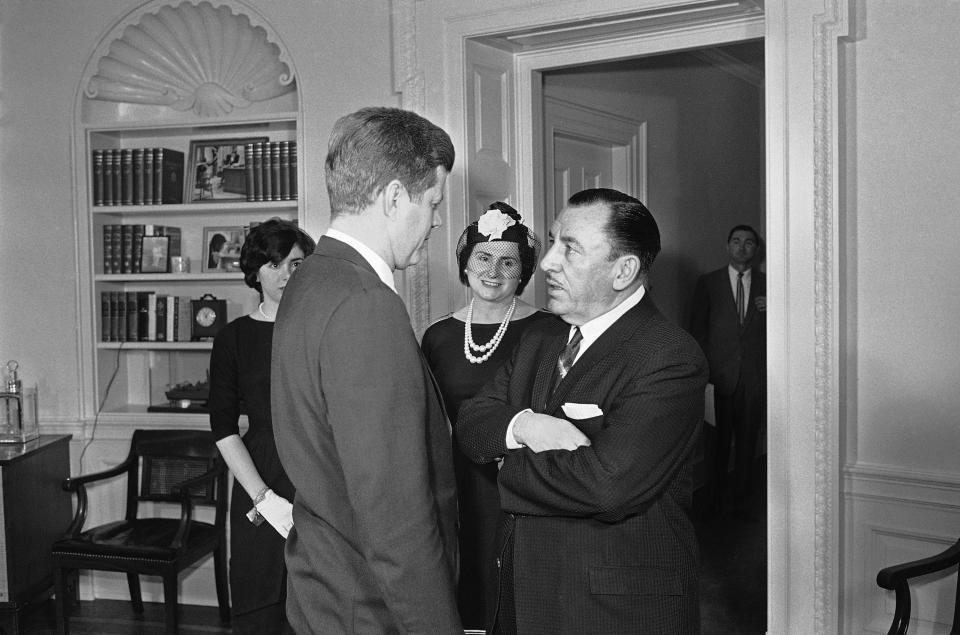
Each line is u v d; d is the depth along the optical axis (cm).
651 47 381
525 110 413
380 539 154
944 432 311
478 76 388
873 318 321
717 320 585
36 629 404
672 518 190
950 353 308
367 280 161
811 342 317
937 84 306
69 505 434
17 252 439
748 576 464
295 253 312
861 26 317
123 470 402
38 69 434
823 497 318
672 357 188
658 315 200
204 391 446
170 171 441
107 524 397
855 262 323
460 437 214
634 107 554
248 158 428
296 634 170
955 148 304
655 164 582
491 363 274
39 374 439
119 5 427
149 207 436
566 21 361
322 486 163
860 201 322
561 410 197
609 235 190
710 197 675
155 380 466
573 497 182
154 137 461
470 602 265
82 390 436
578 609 184
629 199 195
